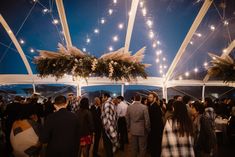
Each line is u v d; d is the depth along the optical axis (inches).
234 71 250.7
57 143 145.9
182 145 123.1
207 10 391.5
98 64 184.1
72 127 150.9
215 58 260.4
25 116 157.8
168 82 520.1
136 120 238.5
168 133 125.3
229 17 399.2
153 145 246.2
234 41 425.4
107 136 246.4
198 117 185.0
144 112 236.2
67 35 422.9
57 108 155.1
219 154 278.5
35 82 469.7
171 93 537.6
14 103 209.0
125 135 358.3
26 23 390.9
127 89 528.7
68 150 146.6
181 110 127.4
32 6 372.2
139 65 200.4
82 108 227.0
